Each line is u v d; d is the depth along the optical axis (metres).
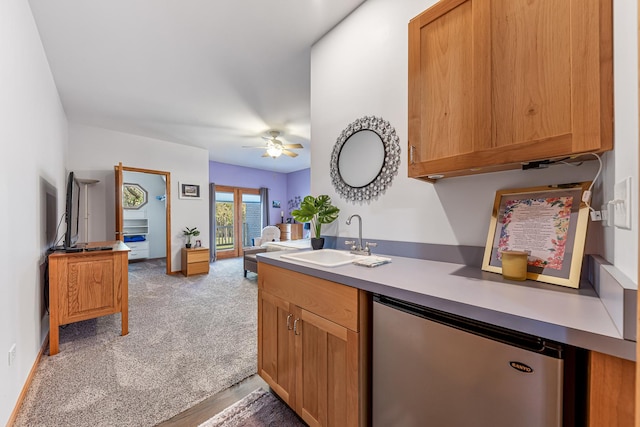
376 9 1.83
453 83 1.09
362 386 1.11
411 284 1.00
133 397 1.64
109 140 4.51
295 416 1.49
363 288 1.07
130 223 6.68
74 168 4.19
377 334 1.06
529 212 1.14
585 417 0.63
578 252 0.95
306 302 1.36
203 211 5.63
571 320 0.65
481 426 0.76
